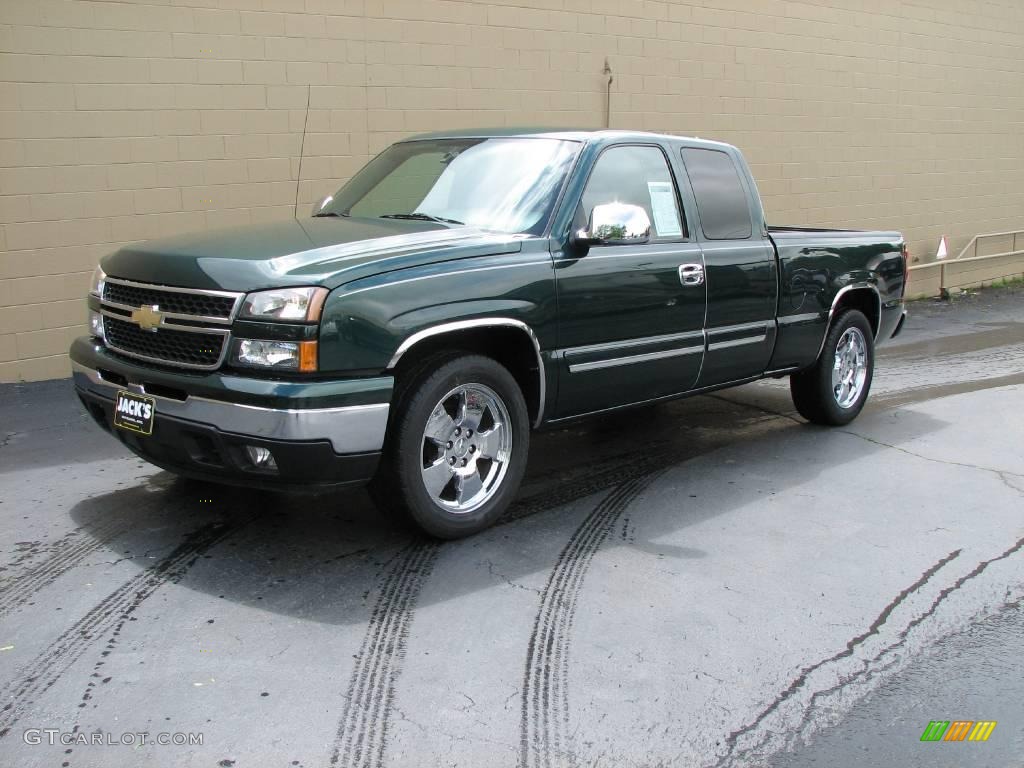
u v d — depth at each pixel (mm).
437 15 9828
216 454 4312
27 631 3846
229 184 8766
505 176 5355
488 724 3311
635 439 6871
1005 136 17000
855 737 3326
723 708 3471
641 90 11719
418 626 3977
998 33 16484
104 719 3268
